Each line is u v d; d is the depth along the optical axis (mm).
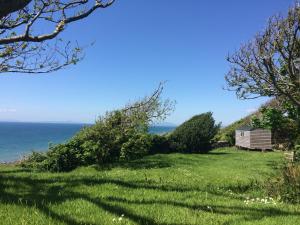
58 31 11961
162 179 15867
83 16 12406
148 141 24375
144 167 20609
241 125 42719
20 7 7676
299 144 20125
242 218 9102
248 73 20266
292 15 17250
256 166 21953
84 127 23234
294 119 20812
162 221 8484
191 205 10234
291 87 18781
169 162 22766
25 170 19891
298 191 12367
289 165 13789
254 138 36469
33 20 11672
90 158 21562
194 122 29703
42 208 8805
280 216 9445
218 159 25938
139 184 13273
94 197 10578
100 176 15727
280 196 12508
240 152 33031
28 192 11281
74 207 9117
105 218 8320
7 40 11547
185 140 29031
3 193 10891
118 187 12391
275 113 21234
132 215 8742
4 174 16047
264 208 10461
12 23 13281
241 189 14719
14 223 7645
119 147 23000
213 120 30125
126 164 21812
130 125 24609
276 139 24141
